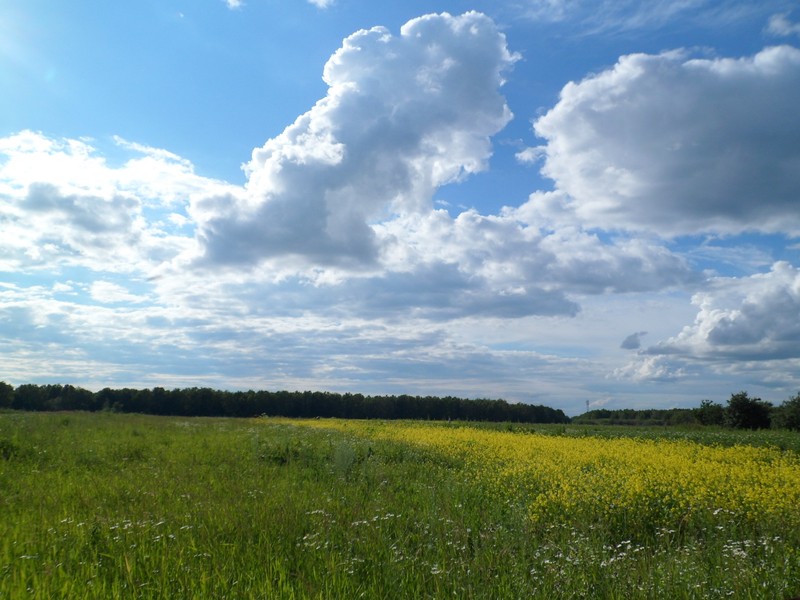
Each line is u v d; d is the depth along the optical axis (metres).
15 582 4.82
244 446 16.17
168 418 32.06
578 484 10.68
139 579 5.20
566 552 6.66
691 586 5.49
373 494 9.78
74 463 12.32
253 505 8.08
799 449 20.97
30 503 8.23
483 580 5.46
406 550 6.39
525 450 17.20
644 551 6.92
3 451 13.32
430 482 11.49
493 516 8.48
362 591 5.15
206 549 6.09
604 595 5.37
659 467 13.09
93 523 6.82
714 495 10.10
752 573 5.84
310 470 12.30
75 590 4.86
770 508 8.96
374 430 26.22
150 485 9.57
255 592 4.91
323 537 6.64
